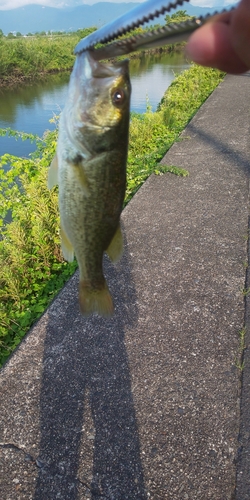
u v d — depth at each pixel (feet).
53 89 8.98
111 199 0.77
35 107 6.83
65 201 0.78
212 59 0.40
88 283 0.87
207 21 0.40
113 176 0.75
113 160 0.74
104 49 0.58
